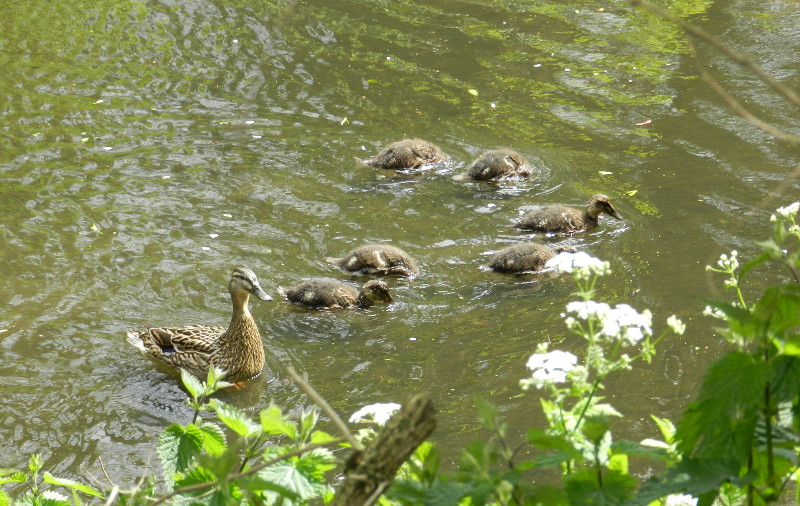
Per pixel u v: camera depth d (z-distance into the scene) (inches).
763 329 108.7
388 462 106.0
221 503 139.3
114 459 321.7
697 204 519.5
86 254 470.9
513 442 317.4
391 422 107.1
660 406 337.1
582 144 609.6
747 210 509.0
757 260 118.0
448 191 554.3
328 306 432.5
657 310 410.9
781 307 108.0
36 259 464.1
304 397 363.3
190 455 162.1
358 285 455.5
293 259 476.4
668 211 514.6
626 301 420.8
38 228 494.9
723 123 622.2
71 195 533.6
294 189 551.5
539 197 543.8
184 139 613.9
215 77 716.0
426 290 447.8
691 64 720.3
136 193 538.6
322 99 683.4
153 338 398.0
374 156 597.9
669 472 114.5
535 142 616.1
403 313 426.0
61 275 451.2
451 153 605.0
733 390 109.0
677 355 371.9
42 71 718.5
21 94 677.3
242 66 736.3
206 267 464.4
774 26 770.2
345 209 530.0
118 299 433.7
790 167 554.6
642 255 467.8
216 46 772.6
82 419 346.9
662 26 794.2
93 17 828.0
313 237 498.9
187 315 425.7
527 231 504.4
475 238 499.2
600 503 111.8
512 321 412.8
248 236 496.4
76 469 315.0
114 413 351.6
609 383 354.0
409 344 398.6
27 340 398.0
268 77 718.5
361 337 406.9
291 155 595.8
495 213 527.2
